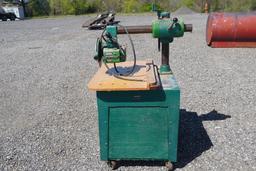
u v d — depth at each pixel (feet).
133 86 9.23
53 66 25.04
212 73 20.98
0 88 20.02
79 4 100.32
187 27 10.11
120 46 10.29
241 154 11.05
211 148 11.52
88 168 10.64
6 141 12.79
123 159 10.24
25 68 24.95
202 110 14.97
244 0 80.07
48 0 102.89
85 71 22.97
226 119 13.87
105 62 10.20
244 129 12.87
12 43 37.50
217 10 81.87
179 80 19.69
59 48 32.37
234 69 21.83
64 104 16.62
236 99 16.17
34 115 15.39
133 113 9.73
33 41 37.96
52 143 12.45
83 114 15.19
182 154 11.20
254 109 14.83
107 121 9.86
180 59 25.18
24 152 11.85
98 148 11.89
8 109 16.38
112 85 9.41
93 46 32.19
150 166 10.54
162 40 10.48
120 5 94.84
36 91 19.04
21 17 94.79
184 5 82.79
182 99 16.44
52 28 51.29
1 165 11.04
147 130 9.85
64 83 20.29
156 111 9.66
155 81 9.29
